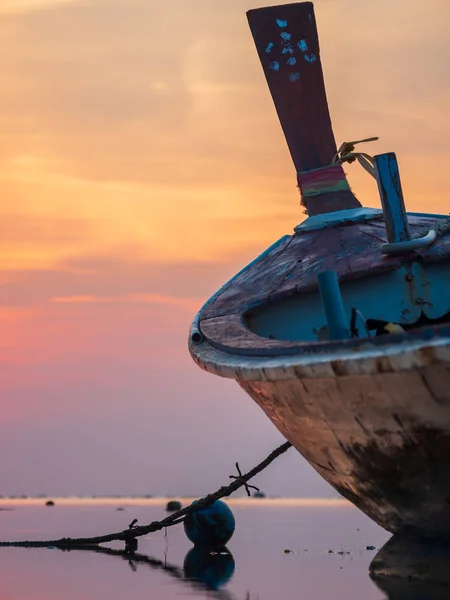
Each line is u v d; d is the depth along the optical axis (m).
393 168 9.05
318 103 11.35
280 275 9.88
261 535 11.86
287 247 10.52
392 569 7.96
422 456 7.06
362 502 8.16
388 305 9.52
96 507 16.47
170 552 10.47
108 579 8.47
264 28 11.55
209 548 10.64
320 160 11.17
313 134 11.25
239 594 7.60
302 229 10.64
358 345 6.22
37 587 8.06
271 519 13.99
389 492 7.60
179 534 12.42
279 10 11.56
